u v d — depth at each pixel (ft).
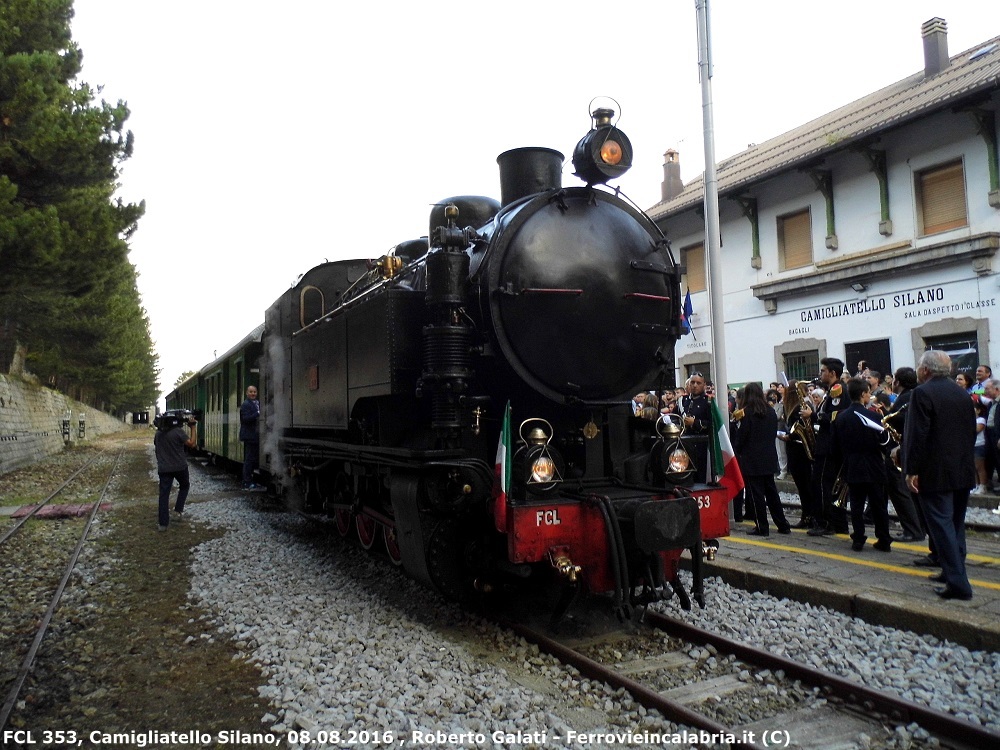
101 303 76.07
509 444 13.84
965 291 38.63
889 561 19.57
